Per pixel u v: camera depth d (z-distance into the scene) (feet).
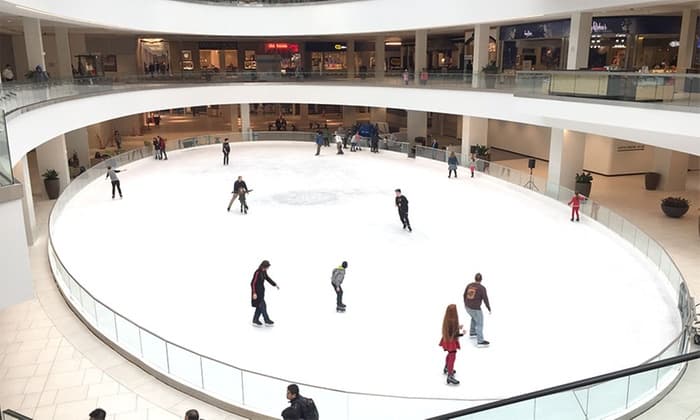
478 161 82.28
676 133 45.78
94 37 125.29
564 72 58.49
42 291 41.27
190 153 101.65
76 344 33.63
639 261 48.62
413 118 111.14
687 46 70.08
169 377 29.55
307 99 107.55
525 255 50.06
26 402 27.76
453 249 51.47
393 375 31.48
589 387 19.83
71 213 62.18
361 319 38.04
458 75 82.23
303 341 35.14
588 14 65.82
